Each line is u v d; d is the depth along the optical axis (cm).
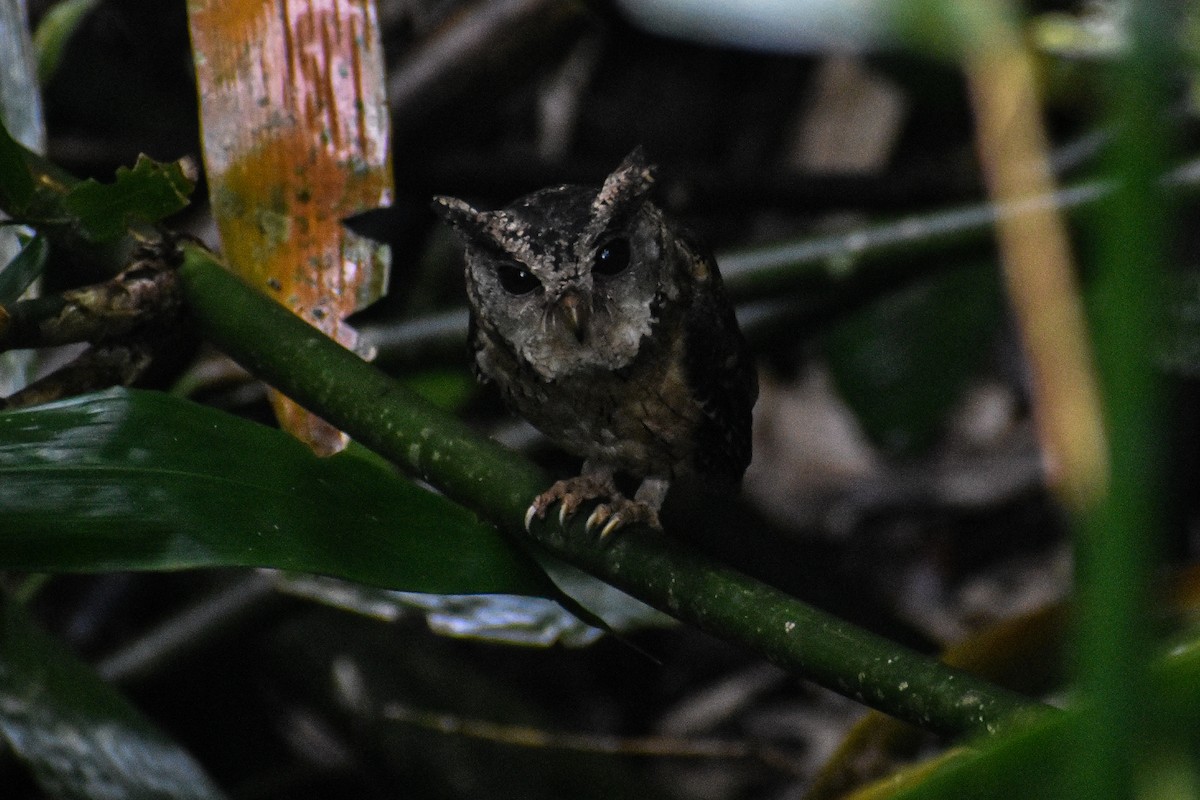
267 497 440
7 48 452
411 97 479
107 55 488
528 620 454
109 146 481
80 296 443
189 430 440
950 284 496
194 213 482
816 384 557
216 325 445
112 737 452
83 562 439
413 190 483
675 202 484
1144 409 230
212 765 487
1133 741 240
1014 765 366
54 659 453
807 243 470
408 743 473
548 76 567
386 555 441
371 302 448
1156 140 221
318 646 477
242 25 448
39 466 439
